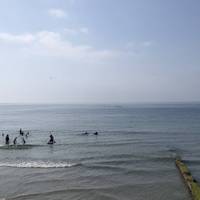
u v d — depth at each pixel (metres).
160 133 67.19
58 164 32.09
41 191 22.38
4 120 118.00
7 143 47.84
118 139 56.03
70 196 21.30
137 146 46.69
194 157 36.66
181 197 21.22
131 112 188.88
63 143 49.88
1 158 35.75
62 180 25.58
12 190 22.58
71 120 116.06
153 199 20.77
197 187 22.14
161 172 28.56
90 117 137.00
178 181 25.36
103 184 24.45
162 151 41.31
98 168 30.25
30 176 26.78
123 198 20.95
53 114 172.00
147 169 29.83
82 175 27.36
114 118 127.44
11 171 28.64
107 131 71.81
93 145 47.62
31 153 39.72
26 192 22.11
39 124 96.12
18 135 63.28
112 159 35.12
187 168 29.05
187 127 83.25
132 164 32.28
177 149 43.47
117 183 24.75
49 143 49.12
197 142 51.84
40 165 31.47
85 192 22.23
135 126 87.00
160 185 24.16
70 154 38.97
